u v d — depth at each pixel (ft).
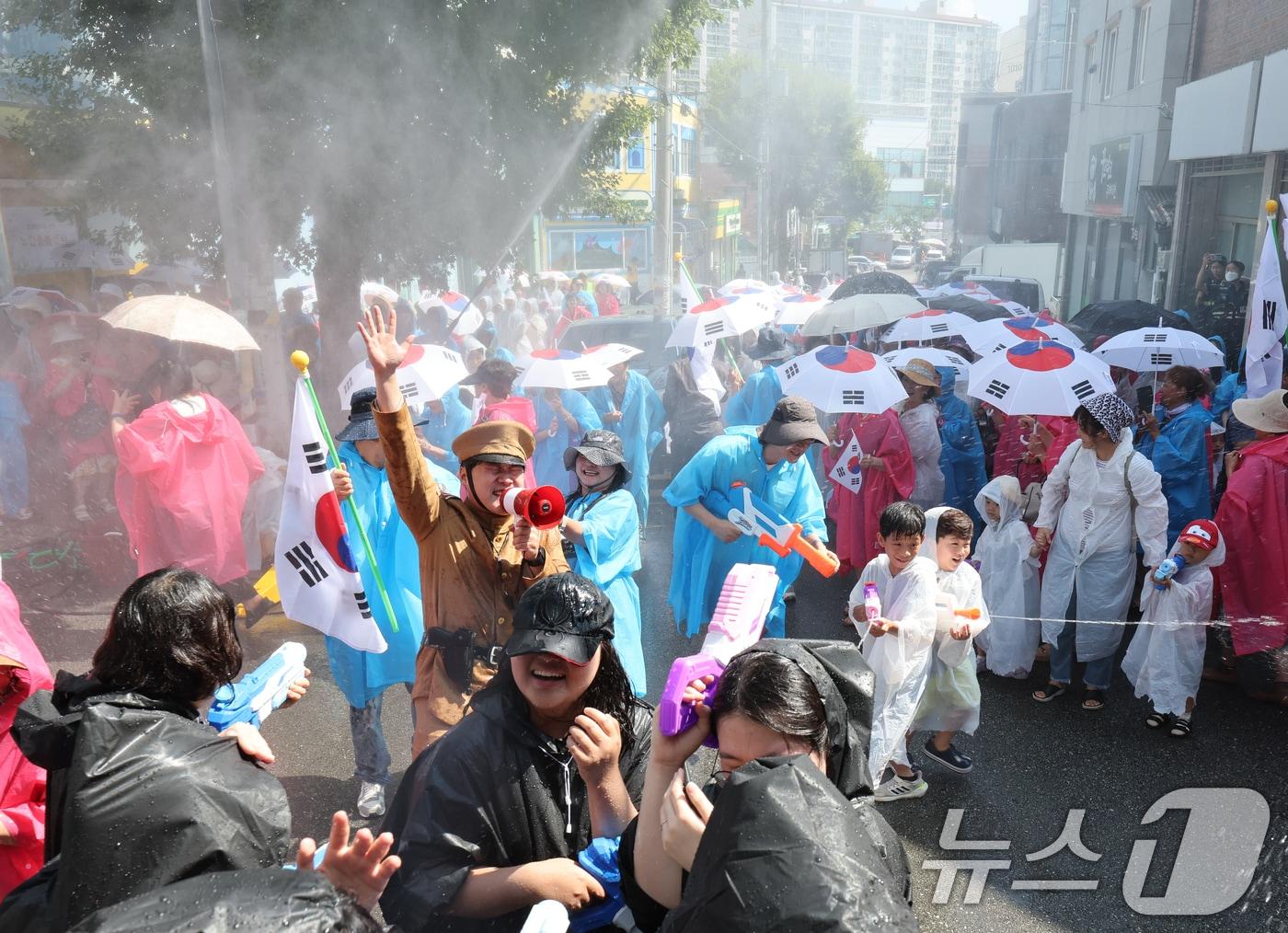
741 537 17.30
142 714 5.95
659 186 52.01
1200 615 16.47
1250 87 46.16
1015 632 18.35
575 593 6.92
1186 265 57.06
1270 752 15.93
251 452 20.48
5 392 26.63
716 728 5.75
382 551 13.66
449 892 6.55
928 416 23.52
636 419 26.96
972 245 136.77
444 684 10.65
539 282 53.11
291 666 7.41
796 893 3.81
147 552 19.42
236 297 28.43
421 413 23.75
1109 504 17.20
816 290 72.02
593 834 6.82
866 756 5.89
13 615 9.38
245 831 5.74
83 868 5.48
